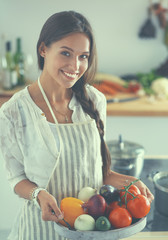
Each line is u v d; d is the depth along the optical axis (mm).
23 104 1264
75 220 1055
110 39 3617
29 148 1266
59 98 1325
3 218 1972
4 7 3443
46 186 1275
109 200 1120
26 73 3439
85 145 1322
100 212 1056
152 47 3654
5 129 1234
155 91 3336
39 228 1320
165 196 1318
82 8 3508
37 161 1263
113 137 2980
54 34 1110
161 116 2936
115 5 3520
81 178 1330
